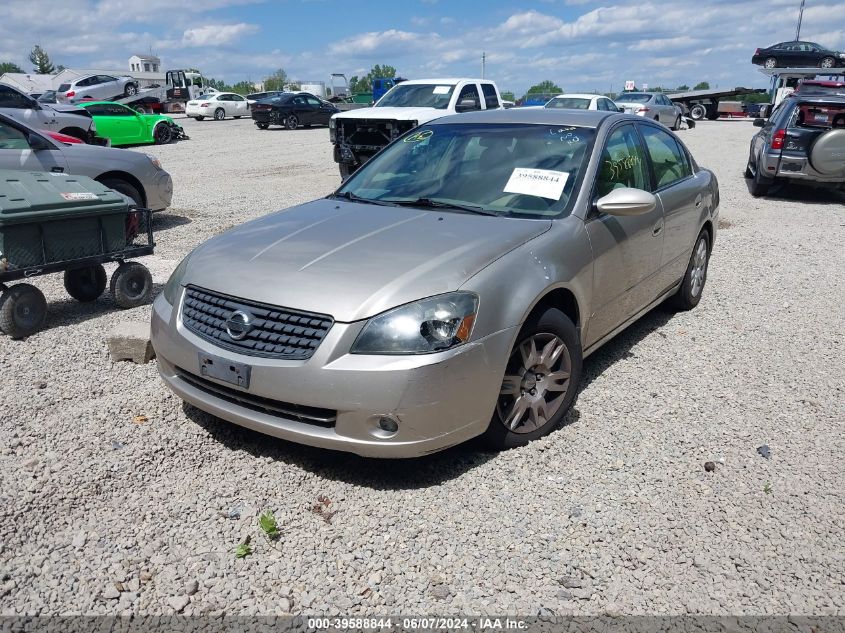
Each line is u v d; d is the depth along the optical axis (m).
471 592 2.68
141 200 8.85
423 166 4.64
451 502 3.21
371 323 3.08
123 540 2.93
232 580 2.73
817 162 11.35
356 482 3.37
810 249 8.44
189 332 3.50
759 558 2.89
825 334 5.52
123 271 5.77
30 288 5.13
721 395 4.39
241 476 3.41
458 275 3.28
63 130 15.57
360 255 3.46
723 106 39.16
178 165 16.67
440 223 3.86
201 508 3.15
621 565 2.83
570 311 3.95
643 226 4.61
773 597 2.68
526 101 33.47
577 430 3.89
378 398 3.03
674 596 2.68
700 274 6.07
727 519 3.13
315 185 13.47
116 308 5.96
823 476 3.48
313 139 24.12
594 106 19.80
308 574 2.77
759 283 6.97
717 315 5.97
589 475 3.44
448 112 12.55
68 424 3.87
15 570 2.75
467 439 3.31
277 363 3.14
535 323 3.54
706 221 5.86
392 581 2.73
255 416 3.31
